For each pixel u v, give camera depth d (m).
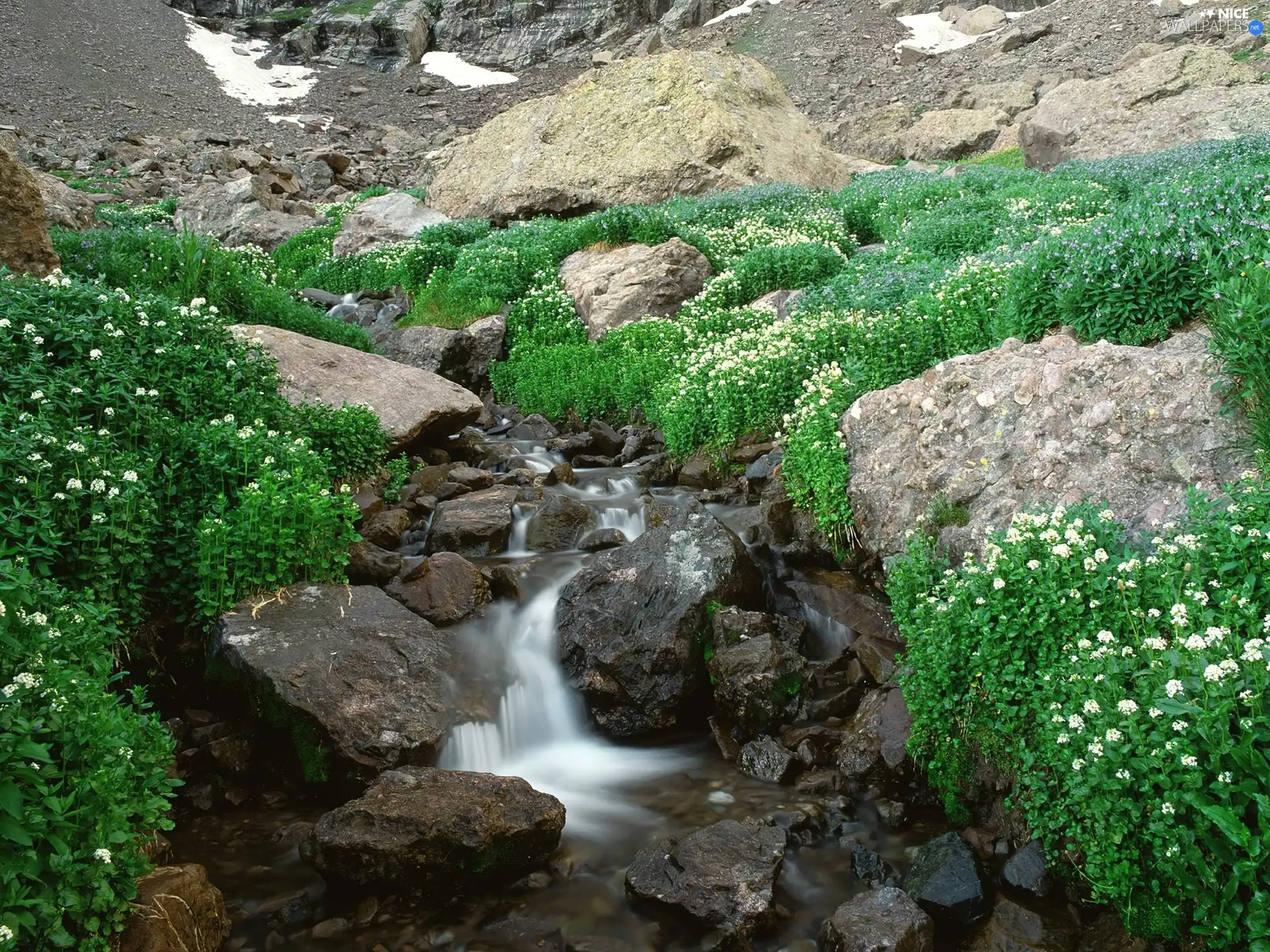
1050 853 5.30
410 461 11.48
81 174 36.91
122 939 4.48
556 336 16.33
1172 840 4.32
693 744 7.48
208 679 7.15
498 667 7.76
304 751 6.72
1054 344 8.05
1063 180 20.44
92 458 7.14
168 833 6.35
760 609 8.59
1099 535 6.03
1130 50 40.94
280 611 7.43
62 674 4.62
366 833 5.62
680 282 16.70
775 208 22.33
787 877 5.75
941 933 5.28
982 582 5.93
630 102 28.11
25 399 7.60
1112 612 5.42
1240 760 4.10
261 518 7.79
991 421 7.82
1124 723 4.56
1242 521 5.45
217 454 8.09
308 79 70.38
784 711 7.34
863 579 8.46
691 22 73.12
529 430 13.58
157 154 40.88
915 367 10.11
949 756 6.15
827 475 8.72
